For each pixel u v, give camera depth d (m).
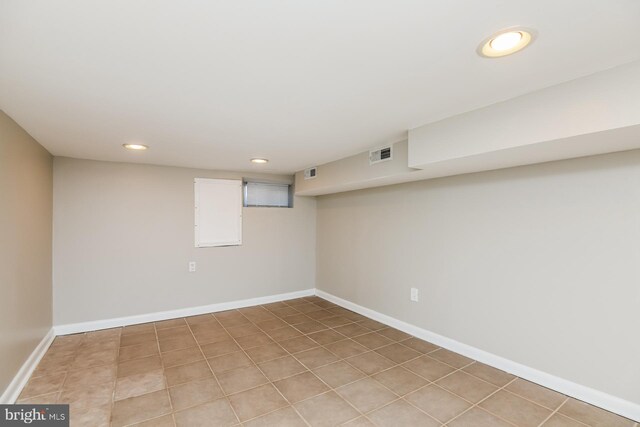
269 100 1.84
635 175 1.89
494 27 1.14
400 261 3.45
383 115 2.10
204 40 1.22
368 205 3.91
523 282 2.40
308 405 2.04
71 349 2.90
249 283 4.42
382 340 3.14
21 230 2.29
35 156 2.63
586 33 1.18
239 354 2.81
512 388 2.24
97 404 2.04
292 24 1.12
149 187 3.74
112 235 3.53
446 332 2.95
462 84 1.63
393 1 0.99
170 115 2.08
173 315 3.86
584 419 1.89
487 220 2.63
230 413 1.95
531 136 1.72
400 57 1.36
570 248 2.15
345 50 1.30
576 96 1.57
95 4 1.00
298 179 4.50
